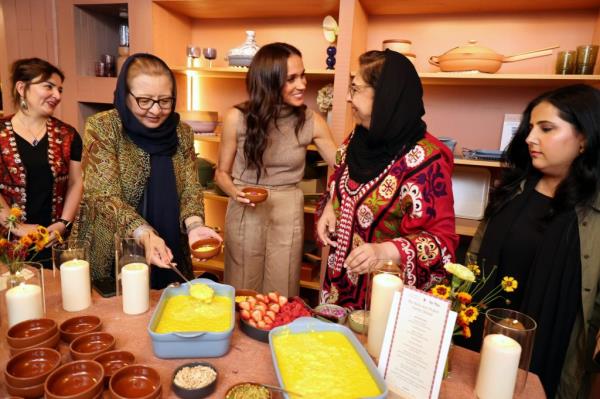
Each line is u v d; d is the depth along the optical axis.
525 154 1.53
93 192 1.51
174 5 2.78
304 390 0.85
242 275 2.17
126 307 1.20
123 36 2.97
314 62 2.97
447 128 2.75
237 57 2.72
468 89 2.67
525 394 0.94
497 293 1.44
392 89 1.33
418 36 2.71
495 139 2.67
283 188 2.12
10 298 1.08
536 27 2.49
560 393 1.35
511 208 1.53
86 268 1.23
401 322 0.88
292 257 2.17
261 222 2.12
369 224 1.49
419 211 1.32
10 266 1.11
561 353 1.34
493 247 1.52
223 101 3.25
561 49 2.47
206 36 3.19
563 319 1.33
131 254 1.25
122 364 0.92
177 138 1.73
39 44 3.01
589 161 1.31
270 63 1.84
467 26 2.61
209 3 2.70
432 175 1.33
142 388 0.83
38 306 1.11
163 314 1.10
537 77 2.19
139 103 1.49
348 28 2.39
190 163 1.81
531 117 1.43
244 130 2.03
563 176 1.41
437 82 2.57
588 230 1.31
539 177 1.51
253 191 1.97
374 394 0.84
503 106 2.62
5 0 3.01
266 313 1.12
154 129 1.61
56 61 3.00
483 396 0.90
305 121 2.03
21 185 2.04
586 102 1.30
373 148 1.49
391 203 1.41
